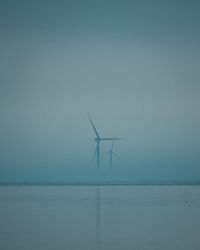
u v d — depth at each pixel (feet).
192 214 279.49
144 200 444.14
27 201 436.76
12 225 228.43
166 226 218.18
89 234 193.98
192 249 157.79
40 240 179.42
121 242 172.86
